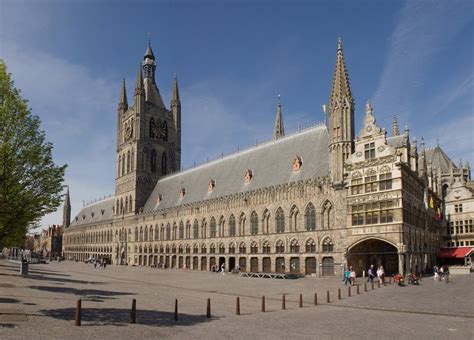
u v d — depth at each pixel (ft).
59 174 98.58
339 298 125.08
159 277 236.43
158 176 462.19
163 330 70.85
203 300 123.03
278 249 261.85
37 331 63.21
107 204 567.59
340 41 244.83
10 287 127.95
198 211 339.36
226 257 302.04
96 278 212.84
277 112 393.50
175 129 487.20
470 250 289.53
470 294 133.28
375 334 70.44
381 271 174.19
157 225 398.62
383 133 213.05
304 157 269.64
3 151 87.04
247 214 288.10
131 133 464.24
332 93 242.37
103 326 71.20
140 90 459.73
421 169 267.80
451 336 69.21
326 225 235.61
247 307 107.45
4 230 91.56
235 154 350.43
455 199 311.47
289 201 258.57
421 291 144.46
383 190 208.13
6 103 90.07
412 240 212.43
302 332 71.61
